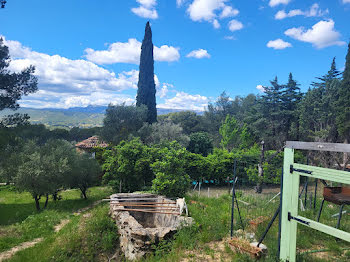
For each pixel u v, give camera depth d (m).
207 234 6.18
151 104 37.12
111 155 16.33
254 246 4.94
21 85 16.97
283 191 4.27
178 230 6.56
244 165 15.98
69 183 15.84
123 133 29.50
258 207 8.41
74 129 46.28
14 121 16.45
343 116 24.30
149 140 30.50
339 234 3.39
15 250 7.73
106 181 16.30
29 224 10.30
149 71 37.22
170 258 5.23
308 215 7.04
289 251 4.17
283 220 4.26
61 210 12.90
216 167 17.47
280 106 36.56
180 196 11.02
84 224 8.77
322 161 19.84
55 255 7.02
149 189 14.00
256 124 37.12
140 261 5.80
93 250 7.33
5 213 13.70
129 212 9.30
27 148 15.42
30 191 13.38
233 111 58.19
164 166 11.17
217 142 46.38
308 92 32.84
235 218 7.31
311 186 13.15
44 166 13.80
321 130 27.69
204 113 58.88
